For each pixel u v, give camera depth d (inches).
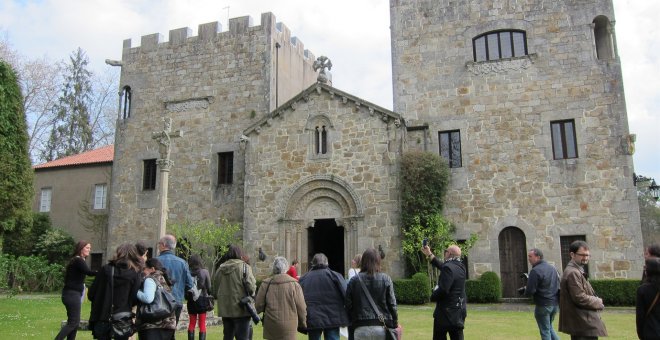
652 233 1636.3
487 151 858.1
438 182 828.0
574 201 808.3
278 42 1061.8
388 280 282.5
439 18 924.6
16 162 717.9
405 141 872.3
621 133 808.3
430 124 893.2
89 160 1238.9
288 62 1109.7
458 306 306.8
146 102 1086.4
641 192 1572.3
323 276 310.7
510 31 892.6
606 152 808.9
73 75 1871.3
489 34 901.8
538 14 877.8
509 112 861.2
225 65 1046.4
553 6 872.9
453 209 853.2
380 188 830.5
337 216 848.9
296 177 877.8
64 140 1801.2
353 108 868.6
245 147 916.6
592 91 831.7
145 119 1079.6
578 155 820.6
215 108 1034.7
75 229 1198.9
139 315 265.7
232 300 322.3
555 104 843.4
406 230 803.4
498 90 872.3
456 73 897.5
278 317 292.5
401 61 929.5
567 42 856.3
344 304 306.5
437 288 310.7
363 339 272.5
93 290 277.6
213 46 1063.0
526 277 394.3
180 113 1055.6
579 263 293.0
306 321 301.3
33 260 1065.5
